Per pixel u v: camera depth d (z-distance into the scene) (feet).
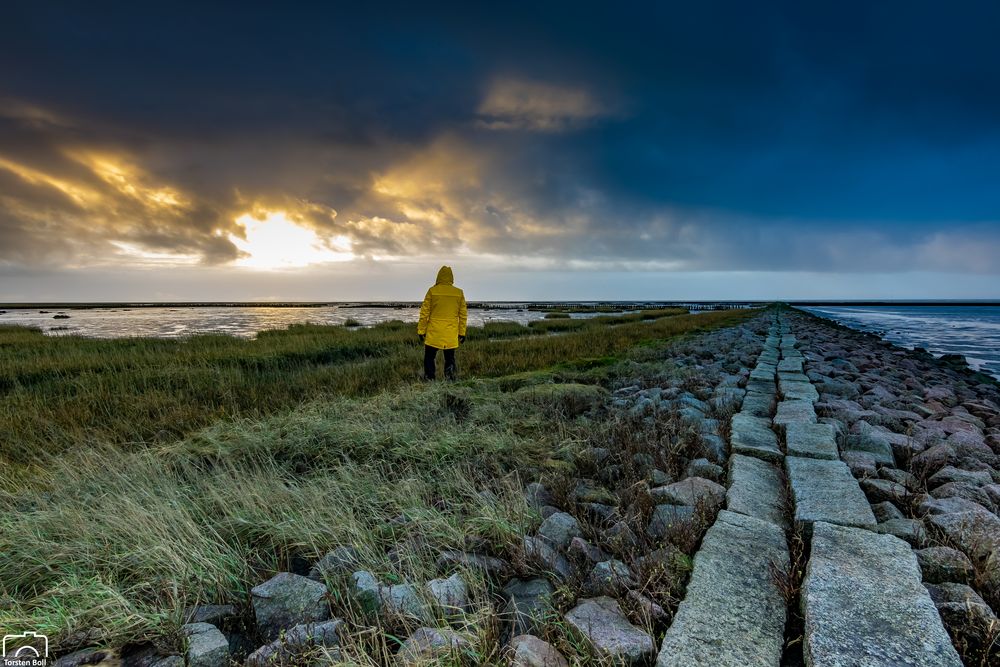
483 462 13.47
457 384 25.18
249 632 7.17
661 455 13.12
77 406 20.74
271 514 10.16
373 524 10.16
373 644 6.45
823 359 39.19
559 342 48.70
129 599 7.36
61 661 6.17
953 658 5.62
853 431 15.40
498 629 6.78
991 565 7.62
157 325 111.14
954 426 17.90
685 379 25.26
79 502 10.68
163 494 10.99
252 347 44.01
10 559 8.37
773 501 10.43
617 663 5.91
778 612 6.75
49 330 92.48
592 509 10.64
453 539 9.12
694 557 8.09
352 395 24.14
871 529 8.91
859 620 6.24
